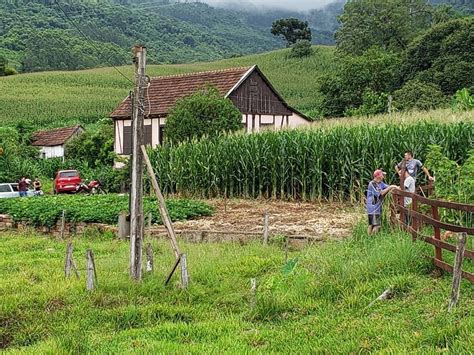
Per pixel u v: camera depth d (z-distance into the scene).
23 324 10.47
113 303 11.35
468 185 12.84
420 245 11.16
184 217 21.56
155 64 116.94
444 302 8.80
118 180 38.97
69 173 43.41
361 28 72.50
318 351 8.18
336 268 11.57
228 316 10.57
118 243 18.78
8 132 62.81
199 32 178.38
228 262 13.96
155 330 9.78
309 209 22.84
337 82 54.84
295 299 10.73
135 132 12.84
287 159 25.50
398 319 8.72
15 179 45.88
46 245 19.09
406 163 15.93
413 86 46.50
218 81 40.38
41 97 93.25
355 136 23.77
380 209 13.88
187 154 28.33
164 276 12.81
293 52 116.50
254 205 24.61
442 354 7.21
